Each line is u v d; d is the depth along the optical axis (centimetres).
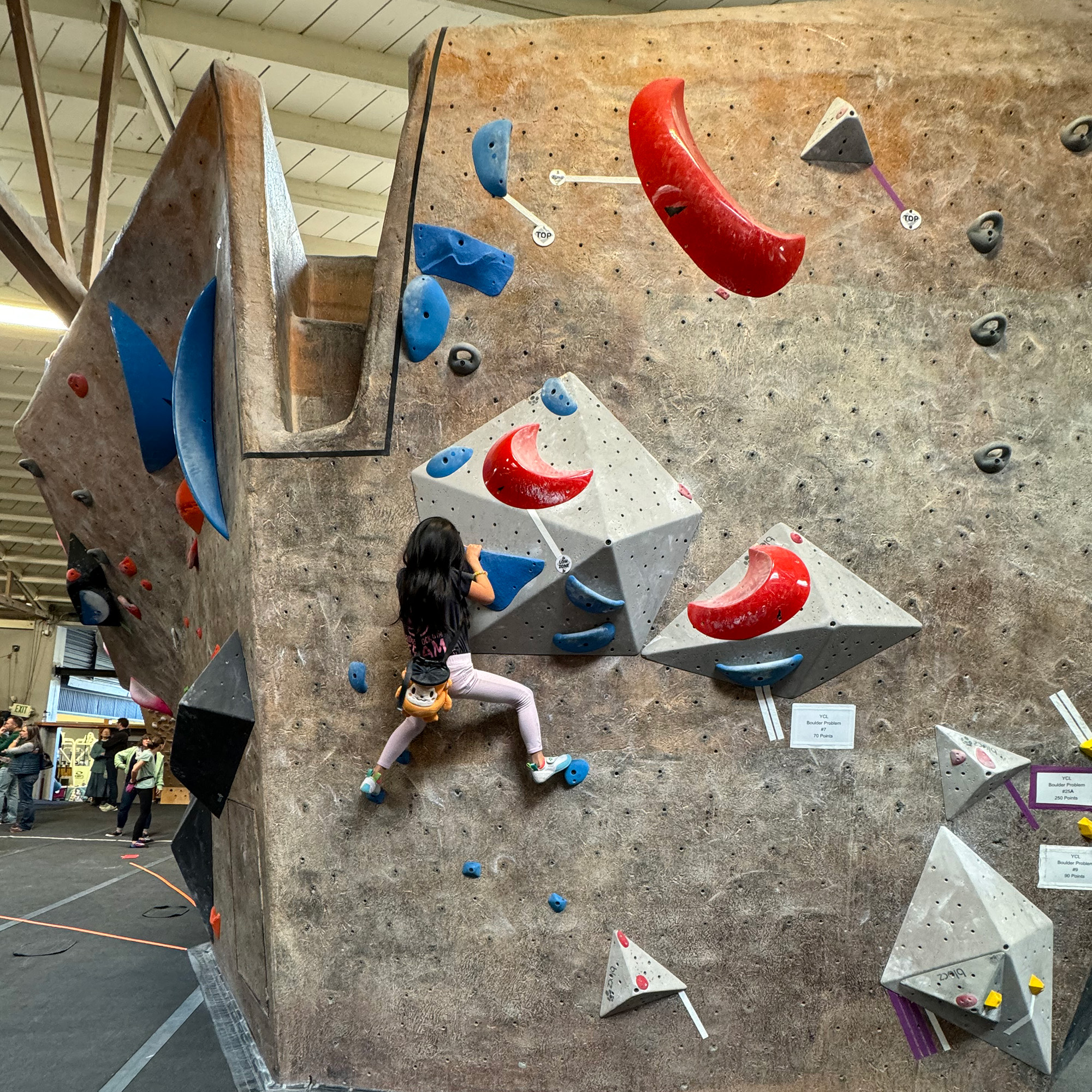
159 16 807
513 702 335
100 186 753
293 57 848
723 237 350
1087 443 363
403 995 348
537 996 343
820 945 343
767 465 358
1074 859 346
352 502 362
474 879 350
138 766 1148
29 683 2419
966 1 377
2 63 880
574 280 362
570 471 344
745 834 347
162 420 482
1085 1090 344
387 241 369
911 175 365
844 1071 340
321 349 455
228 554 409
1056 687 354
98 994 478
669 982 338
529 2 787
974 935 333
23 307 870
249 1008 418
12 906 711
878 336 362
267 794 359
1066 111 367
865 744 351
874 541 356
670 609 355
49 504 573
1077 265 367
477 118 369
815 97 365
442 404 362
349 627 360
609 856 347
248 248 389
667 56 369
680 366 360
